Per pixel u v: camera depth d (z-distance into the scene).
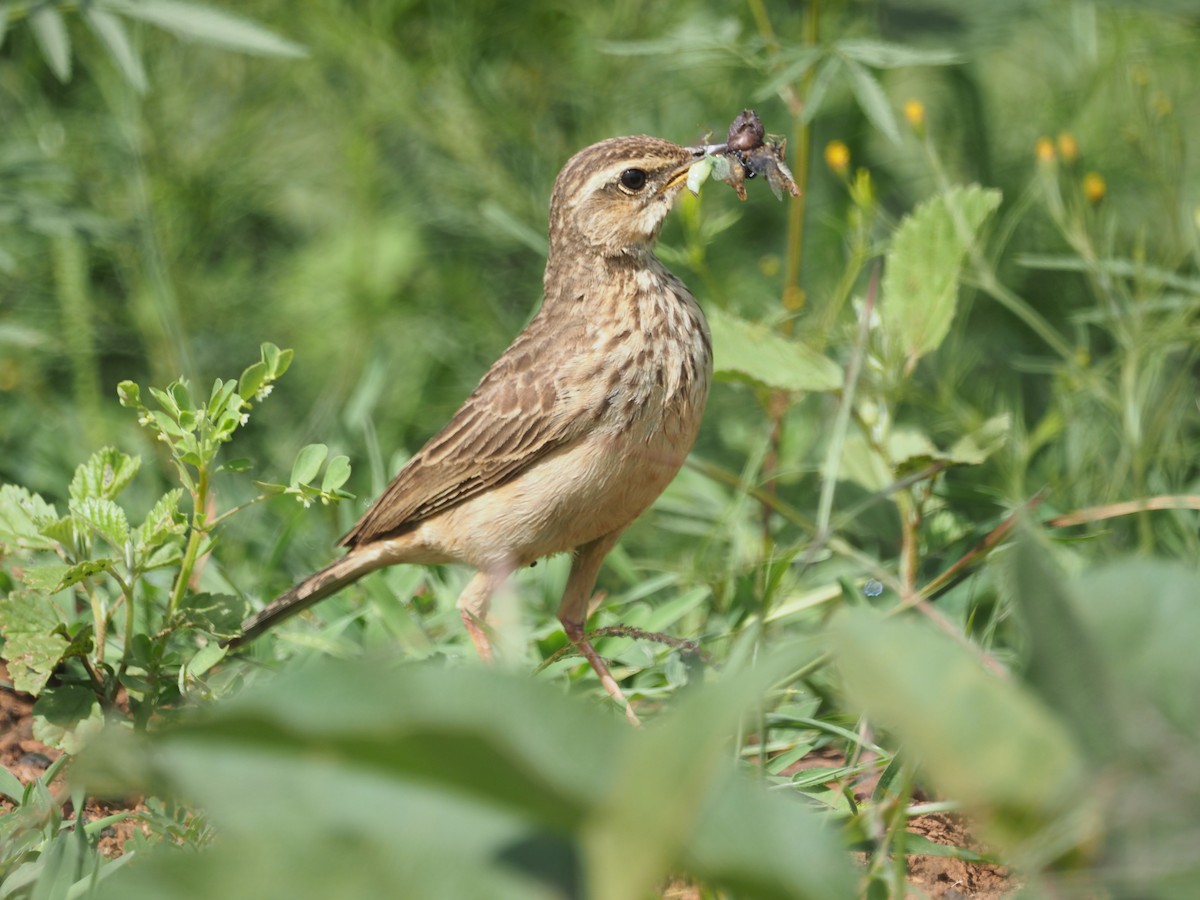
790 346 10.91
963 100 16.16
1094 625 4.99
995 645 10.25
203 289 16.67
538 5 16.84
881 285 11.30
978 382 15.03
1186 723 4.80
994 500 11.63
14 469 13.73
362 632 10.80
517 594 11.18
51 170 15.09
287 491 8.52
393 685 4.50
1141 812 4.69
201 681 8.63
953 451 10.12
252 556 12.66
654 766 4.26
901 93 17.91
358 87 16.91
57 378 16.06
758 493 10.64
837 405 12.72
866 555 11.52
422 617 11.25
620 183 10.02
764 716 7.80
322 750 4.35
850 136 15.88
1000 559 9.62
